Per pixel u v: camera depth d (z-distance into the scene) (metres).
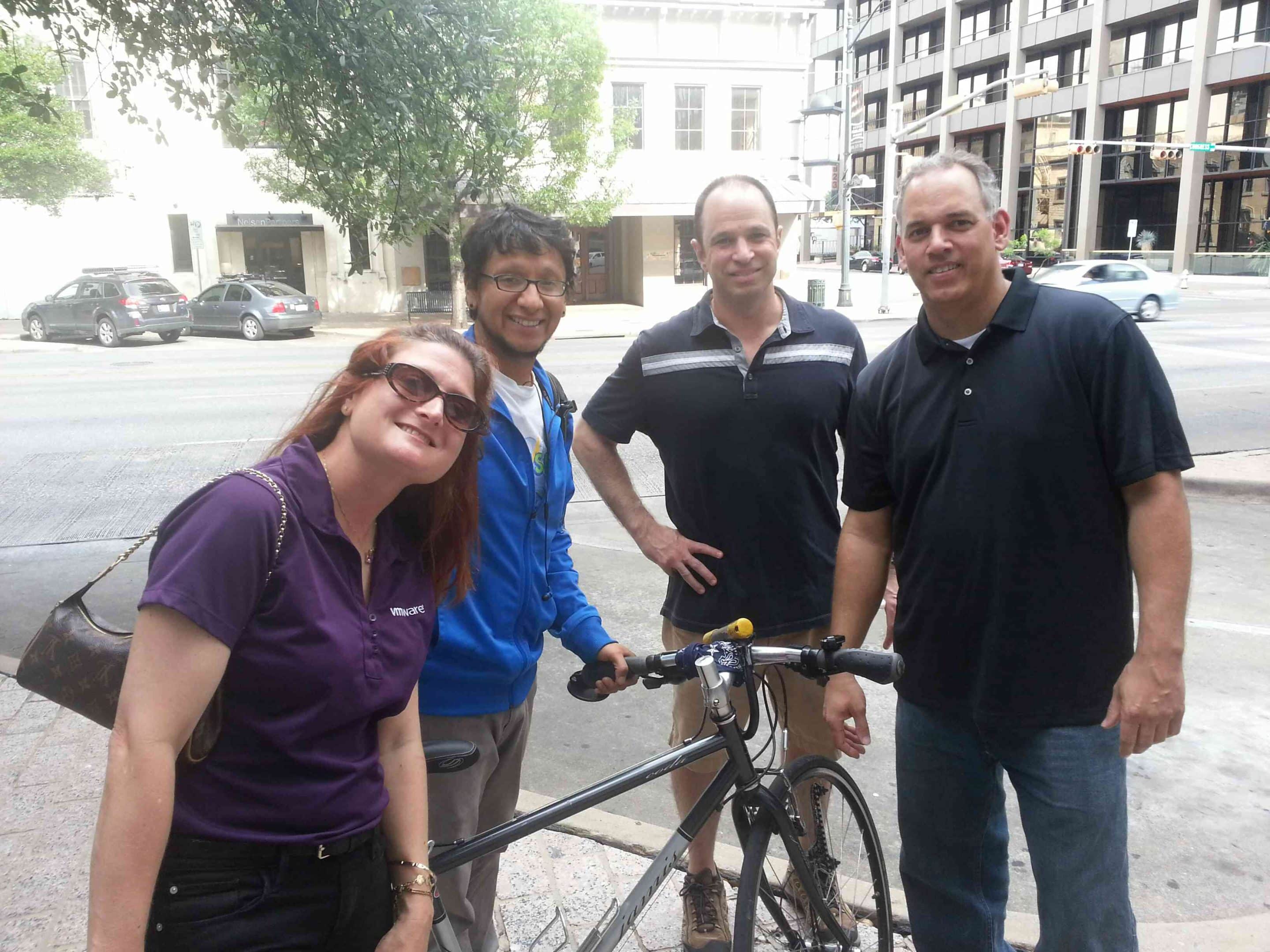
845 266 27.36
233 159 26.53
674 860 2.24
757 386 2.66
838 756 2.90
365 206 6.31
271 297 21.59
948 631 2.20
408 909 1.70
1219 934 2.81
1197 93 43.75
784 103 27.69
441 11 5.62
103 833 1.32
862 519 2.47
